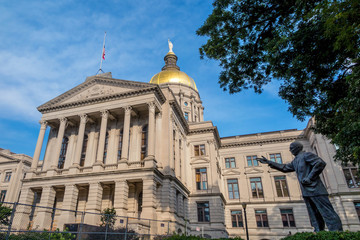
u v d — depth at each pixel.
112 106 35.56
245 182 47.16
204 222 38.25
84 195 34.44
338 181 37.19
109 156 35.69
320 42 12.71
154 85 34.16
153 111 33.50
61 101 39.81
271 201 44.47
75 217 31.45
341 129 14.33
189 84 71.44
